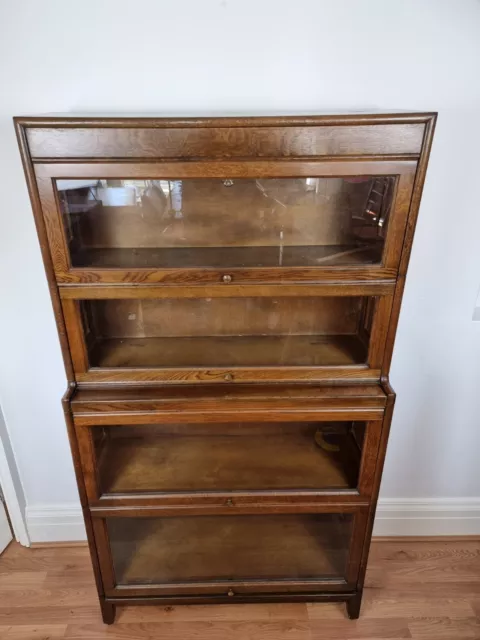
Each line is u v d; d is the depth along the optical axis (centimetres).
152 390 119
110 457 143
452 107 124
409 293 146
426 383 159
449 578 167
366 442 125
